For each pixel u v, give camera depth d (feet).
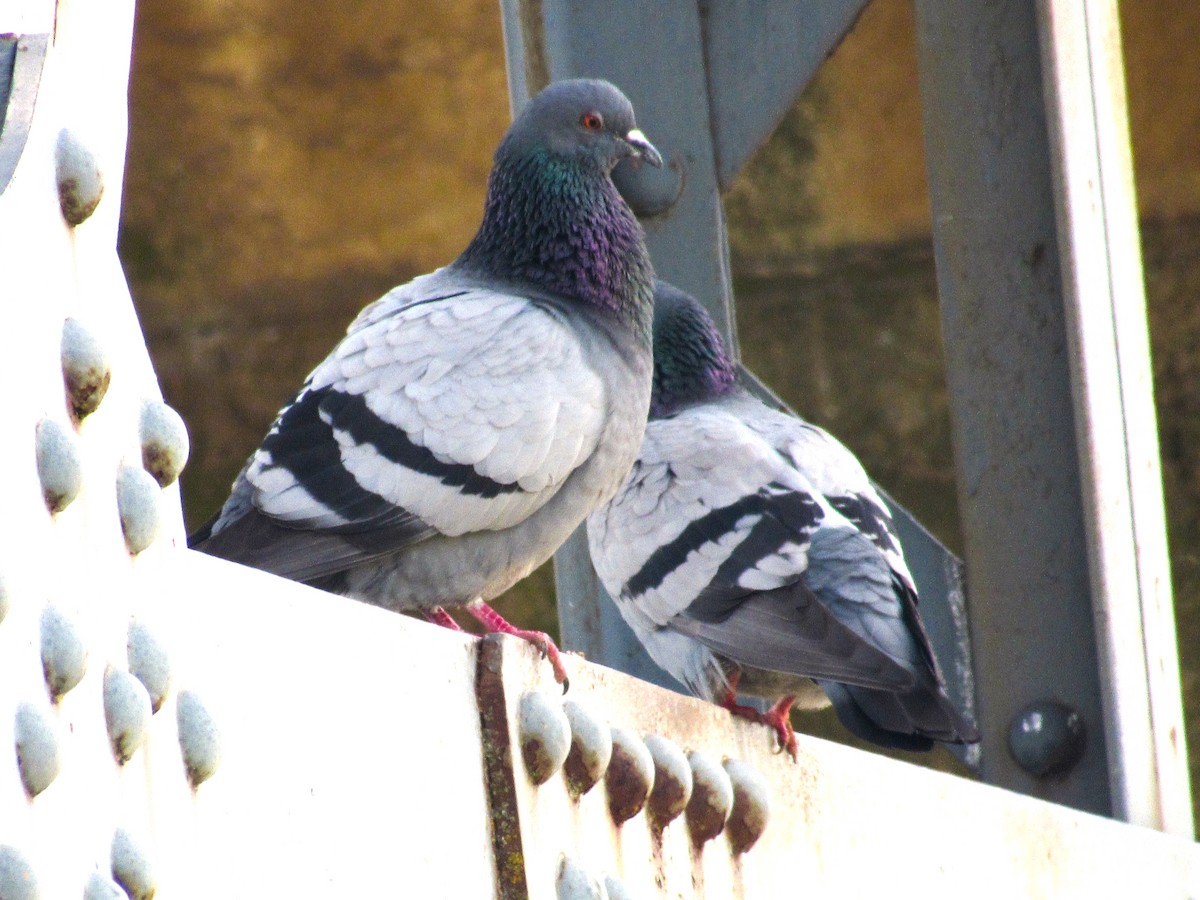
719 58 37.91
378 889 14.99
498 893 16.85
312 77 85.46
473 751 16.93
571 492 28.73
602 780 18.89
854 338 87.56
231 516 28.04
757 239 87.92
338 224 89.40
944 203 37.88
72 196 12.97
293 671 14.65
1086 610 37.04
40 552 11.85
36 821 11.19
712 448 34.32
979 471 37.73
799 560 31.83
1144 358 38.32
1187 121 85.35
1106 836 32.09
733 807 21.79
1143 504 37.52
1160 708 37.06
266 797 13.94
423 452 27.32
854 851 24.45
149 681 12.84
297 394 28.78
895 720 28.19
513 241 30.94
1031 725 36.86
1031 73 37.37
